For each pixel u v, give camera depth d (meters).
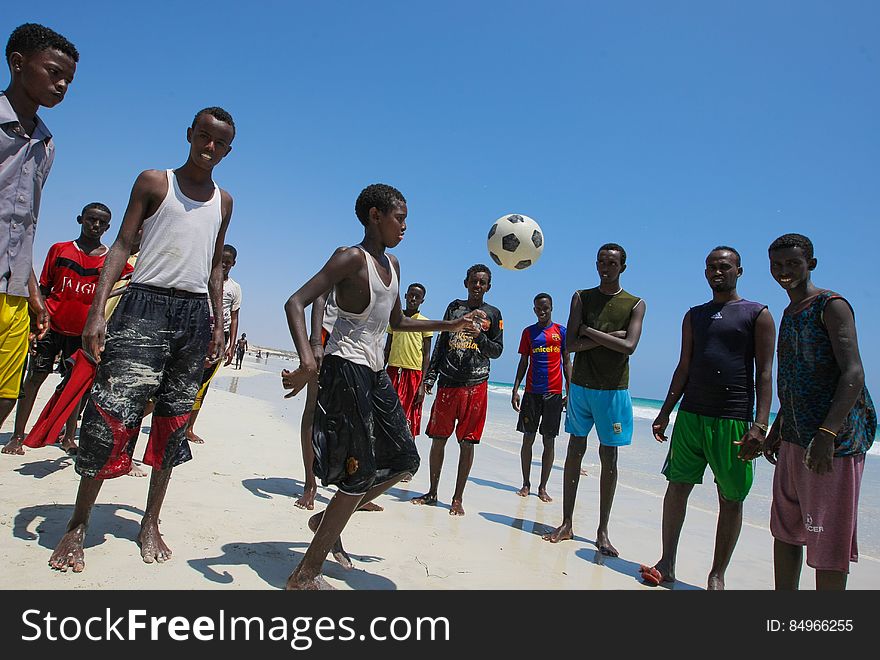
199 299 3.16
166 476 3.14
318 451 2.85
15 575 2.69
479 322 3.54
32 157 3.40
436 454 5.44
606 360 4.51
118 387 2.90
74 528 2.88
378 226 3.09
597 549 4.43
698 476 3.87
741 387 3.78
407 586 3.17
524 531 4.77
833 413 2.94
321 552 2.90
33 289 3.90
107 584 2.72
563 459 9.73
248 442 7.07
